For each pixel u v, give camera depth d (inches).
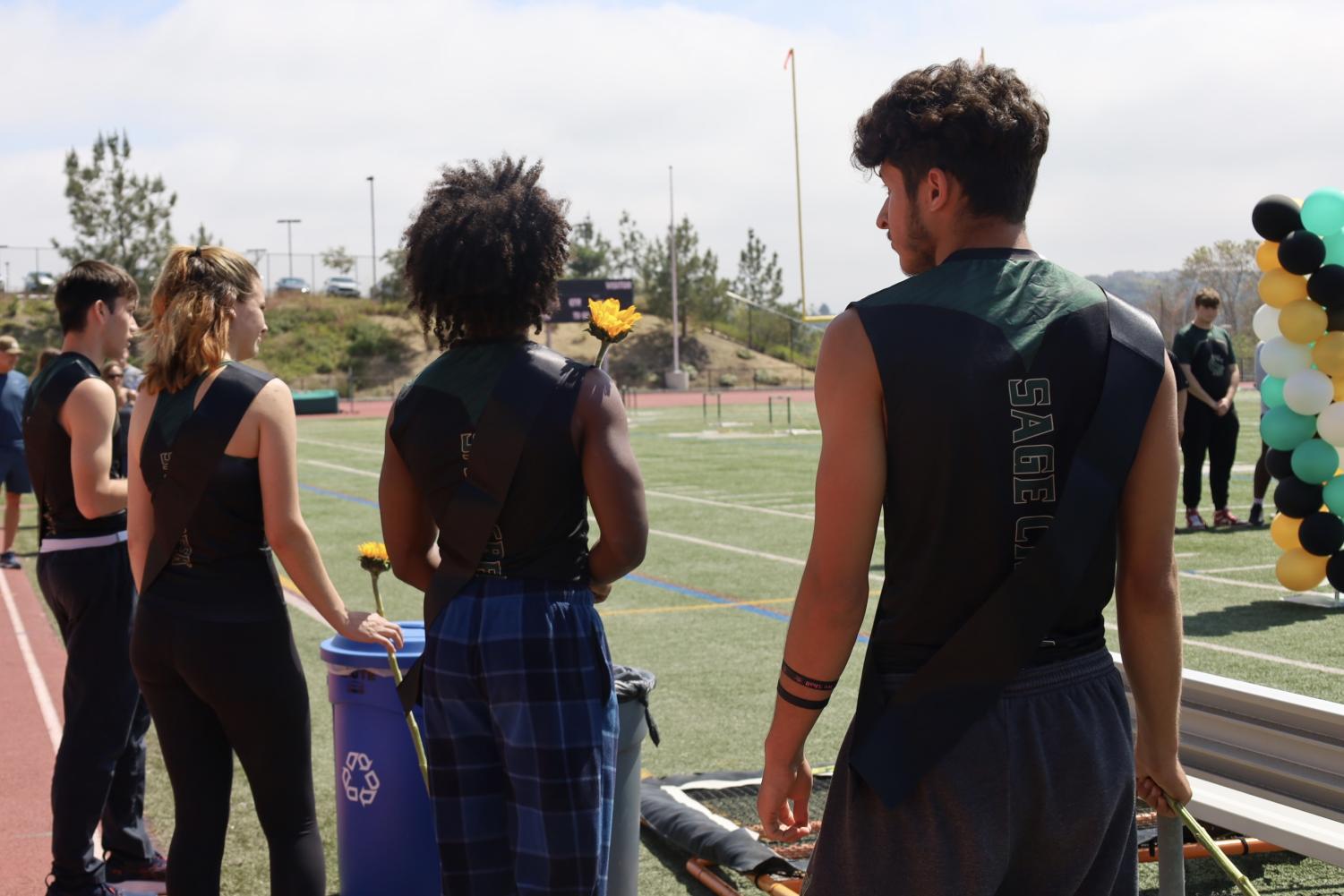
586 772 91.7
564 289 1630.2
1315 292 269.1
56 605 138.5
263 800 116.3
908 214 70.8
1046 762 64.9
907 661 67.0
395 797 127.6
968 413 63.7
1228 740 123.7
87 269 139.2
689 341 2353.6
